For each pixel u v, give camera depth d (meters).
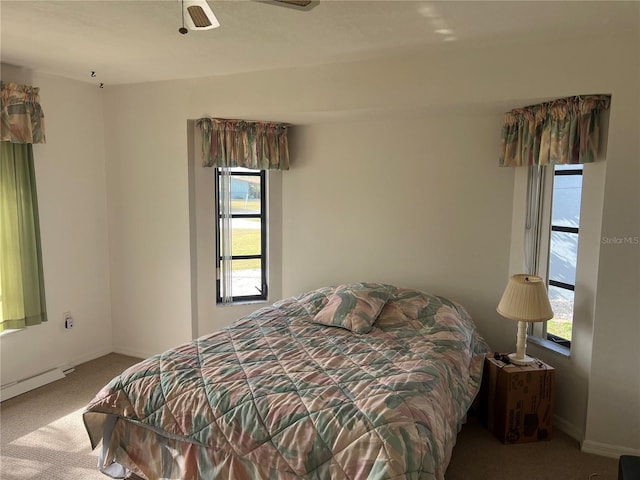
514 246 3.37
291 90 3.36
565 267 3.15
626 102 2.54
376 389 2.06
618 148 2.57
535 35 2.59
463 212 3.51
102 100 4.01
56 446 2.72
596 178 2.72
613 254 2.62
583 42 2.62
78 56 3.07
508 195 3.37
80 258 3.93
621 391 2.67
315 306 3.31
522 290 2.83
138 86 3.85
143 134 3.89
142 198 3.96
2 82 3.17
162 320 4.02
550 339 3.27
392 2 2.13
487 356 3.05
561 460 2.66
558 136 2.81
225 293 4.00
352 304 3.07
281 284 4.12
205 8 1.69
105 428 2.27
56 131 3.67
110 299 4.21
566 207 3.13
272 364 2.38
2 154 3.23
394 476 1.64
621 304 2.63
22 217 3.37
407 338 2.79
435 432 1.88
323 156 3.86
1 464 2.54
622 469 1.89
